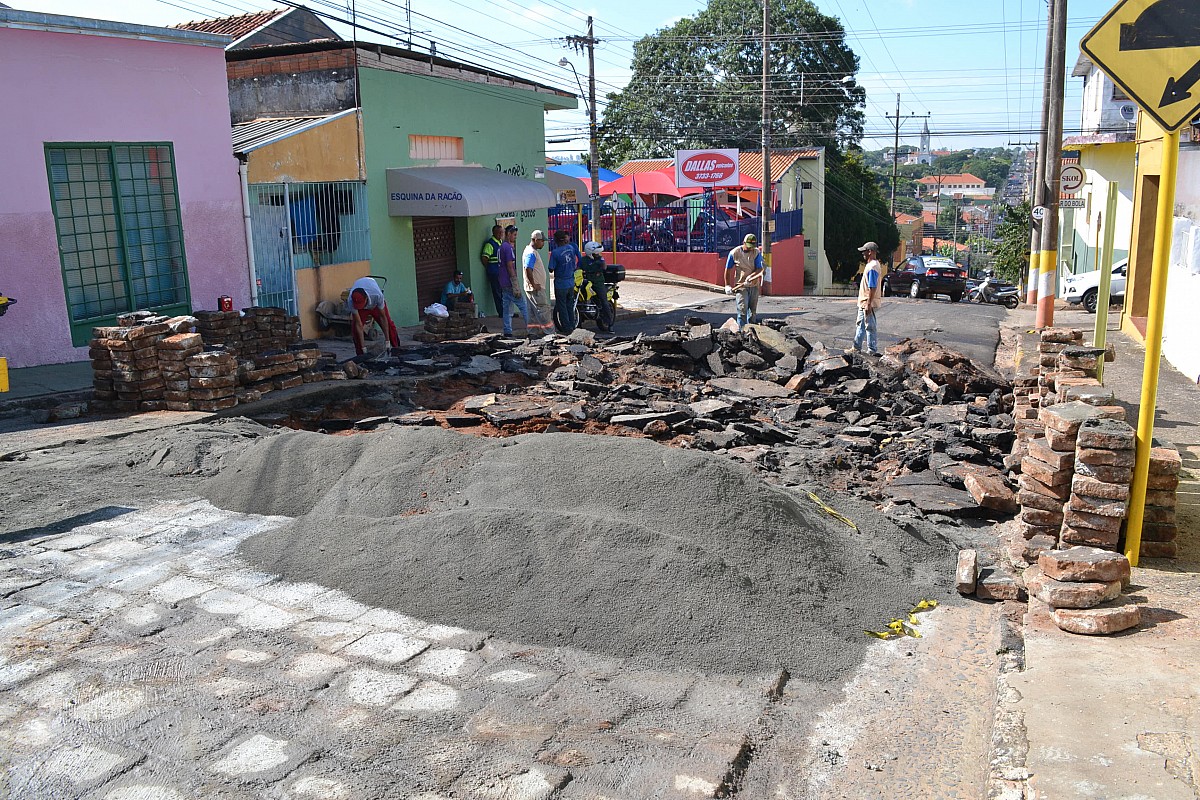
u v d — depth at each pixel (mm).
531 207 20453
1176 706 3629
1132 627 4410
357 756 3713
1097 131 27828
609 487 5836
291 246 15641
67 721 3969
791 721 4078
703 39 44094
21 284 11477
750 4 46594
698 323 14250
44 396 9859
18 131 11281
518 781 3549
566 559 5141
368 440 7012
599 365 12469
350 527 5832
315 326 16266
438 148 19516
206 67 13695
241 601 5145
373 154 17422
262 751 3750
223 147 14094
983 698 4273
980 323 20344
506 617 4863
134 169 12836
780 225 38938
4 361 7395
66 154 11938
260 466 6898
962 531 7000
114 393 9219
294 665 4445
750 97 46562
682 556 5051
